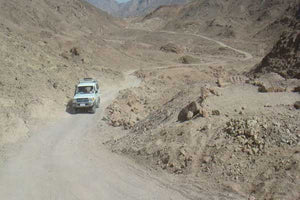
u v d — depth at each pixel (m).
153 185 10.61
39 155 14.05
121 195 10.15
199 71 47.59
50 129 18.25
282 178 9.22
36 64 28.44
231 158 10.73
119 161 12.97
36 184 11.12
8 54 26.67
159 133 13.91
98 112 22.48
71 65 35.06
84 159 13.50
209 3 147.12
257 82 18.47
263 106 13.73
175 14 167.25
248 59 70.31
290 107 13.02
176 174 11.11
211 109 13.96
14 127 16.56
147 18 176.75
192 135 12.43
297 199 8.47
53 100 23.09
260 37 99.38
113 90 32.19
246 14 125.69
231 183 9.79
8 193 10.56
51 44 47.38
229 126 12.04
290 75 21.70
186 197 9.67
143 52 71.88
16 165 12.85
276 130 11.13
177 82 40.19
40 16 73.94
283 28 96.12
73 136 17.14
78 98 21.77
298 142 10.36
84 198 10.09
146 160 12.52
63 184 11.06
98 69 39.69
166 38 105.50
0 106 18.19
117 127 18.95
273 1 121.38
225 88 18.00
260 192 9.14
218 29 116.19
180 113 14.62
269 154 10.31
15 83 22.30
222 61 67.88
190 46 94.56
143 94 30.61
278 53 25.33
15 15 64.62
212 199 9.34
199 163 11.17
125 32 120.25
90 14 119.06
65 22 85.06
